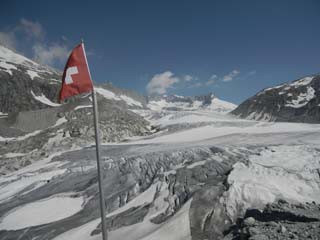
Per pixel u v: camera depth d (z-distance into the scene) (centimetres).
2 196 2548
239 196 1237
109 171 2238
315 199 1171
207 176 1593
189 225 1195
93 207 1795
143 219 1407
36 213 1883
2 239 1689
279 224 952
